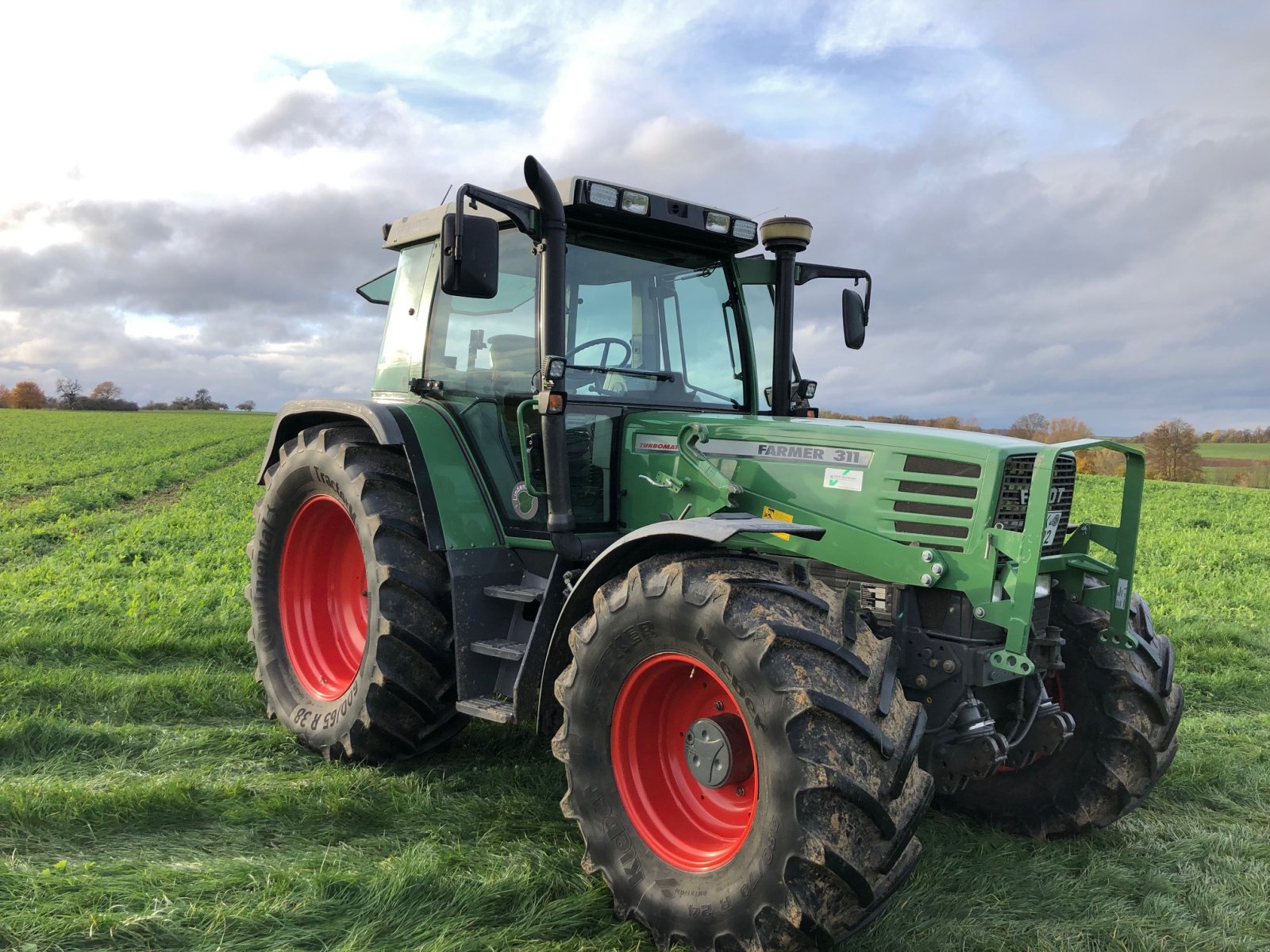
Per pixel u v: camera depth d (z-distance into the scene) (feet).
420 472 12.71
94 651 18.57
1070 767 11.61
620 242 12.87
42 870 9.24
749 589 8.74
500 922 9.00
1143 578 33.71
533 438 12.15
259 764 13.14
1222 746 15.05
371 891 9.16
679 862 8.99
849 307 14.65
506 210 10.85
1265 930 9.36
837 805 7.80
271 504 15.23
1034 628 10.27
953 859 10.78
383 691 12.39
